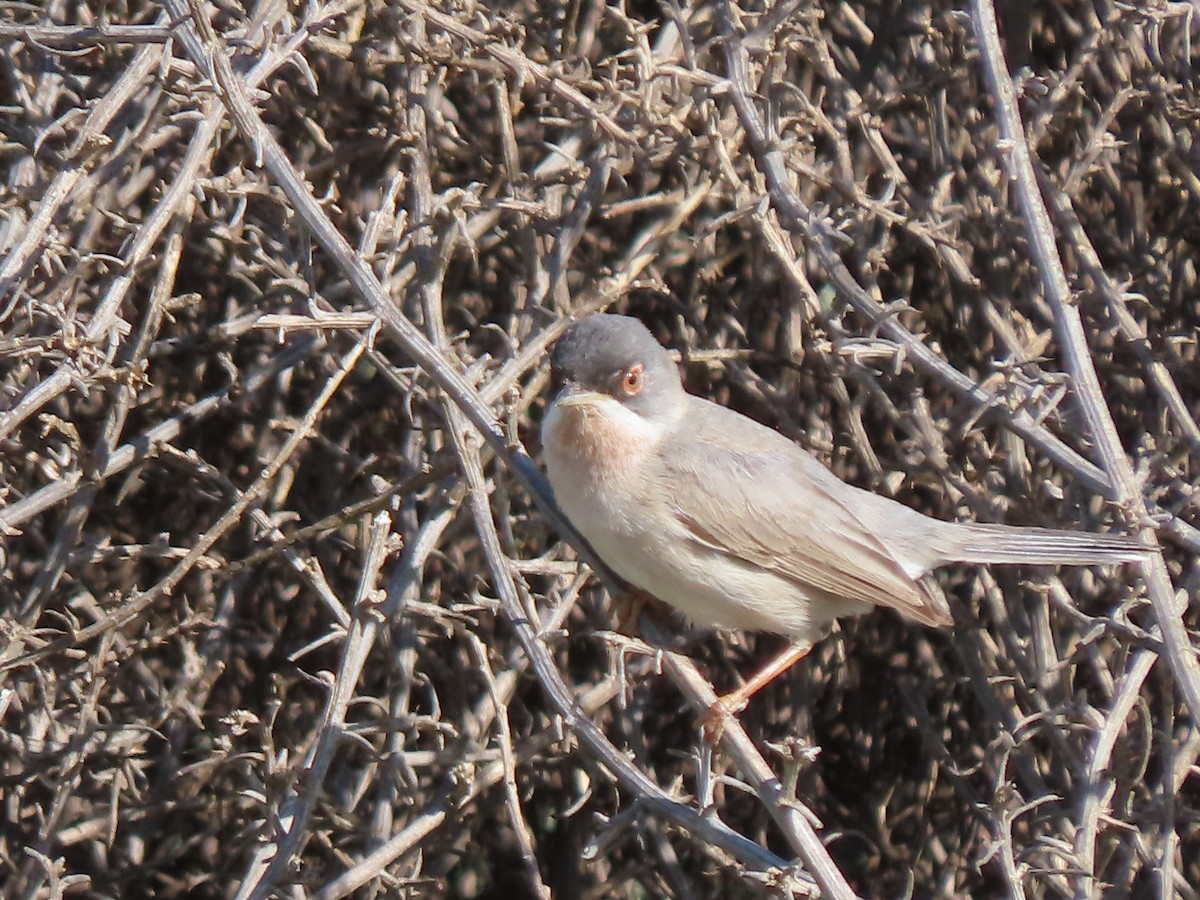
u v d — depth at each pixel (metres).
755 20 10.07
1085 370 8.11
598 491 8.92
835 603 9.69
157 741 12.16
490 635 10.75
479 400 8.17
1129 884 9.70
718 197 10.91
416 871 9.55
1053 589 9.29
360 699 8.42
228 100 7.70
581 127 10.36
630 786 7.33
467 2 9.97
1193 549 8.57
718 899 12.16
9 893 10.39
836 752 12.63
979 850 11.23
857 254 10.70
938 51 11.03
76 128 9.98
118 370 8.16
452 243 9.21
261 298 10.52
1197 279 12.10
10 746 10.45
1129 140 11.42
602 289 9.95
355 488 11.64
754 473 9.20
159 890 12.50
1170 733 9.46
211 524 11.34
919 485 11.59
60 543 9.32
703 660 11.96
